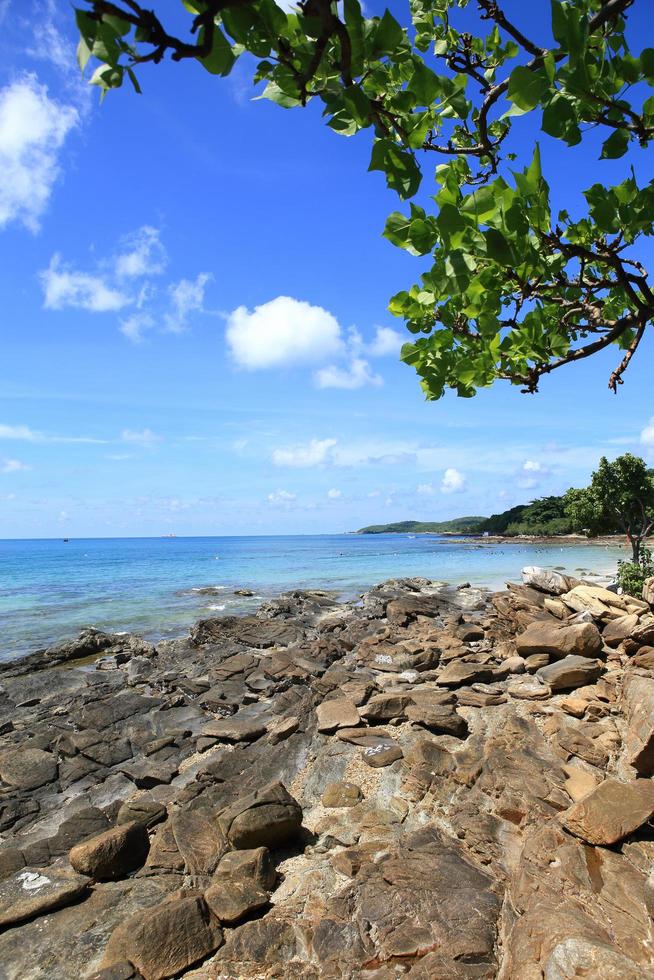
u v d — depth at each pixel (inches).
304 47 78.1
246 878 286.7
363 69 81.4
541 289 126.3
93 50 57.2
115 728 577.0
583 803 262.5
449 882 262.5
